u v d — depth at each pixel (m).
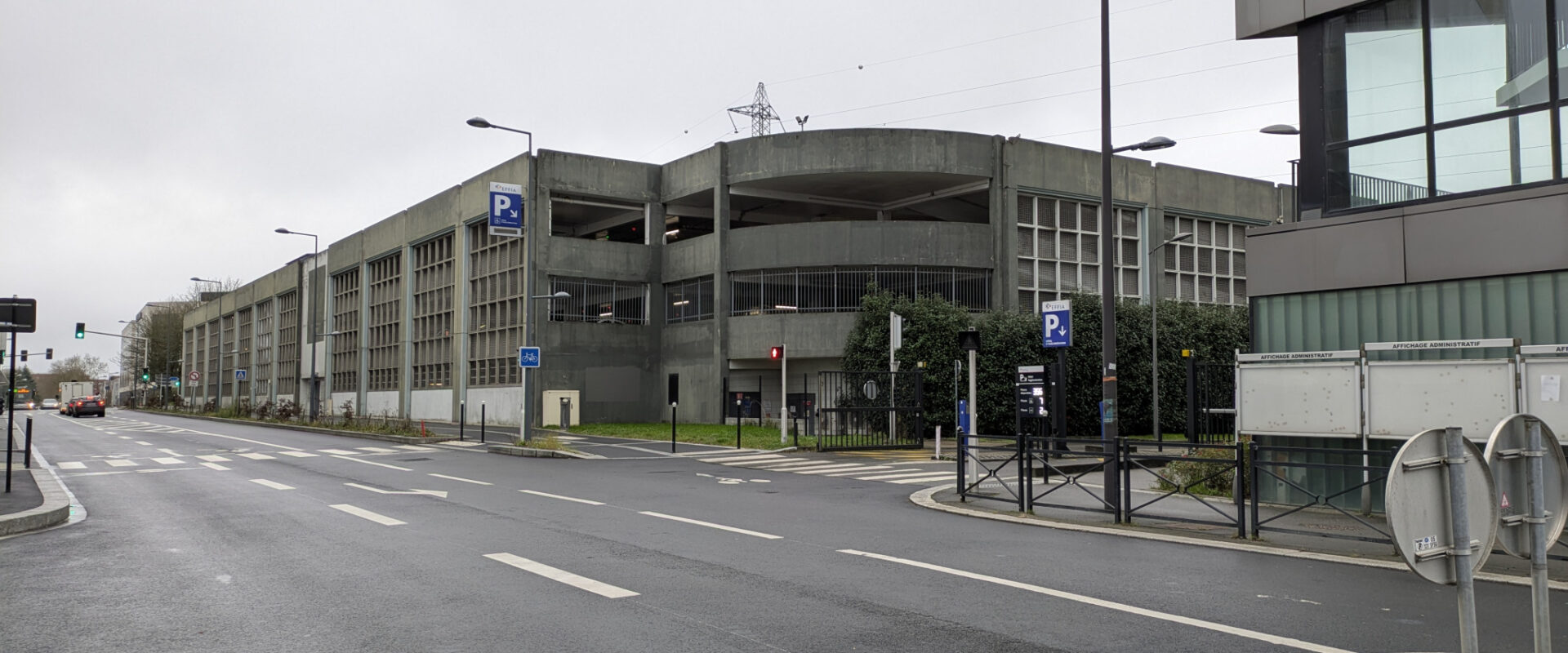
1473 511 4.18
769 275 39.62
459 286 48.44
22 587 7.88
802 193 43.34
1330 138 13.24
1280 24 13.70
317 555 9.34
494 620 6.66
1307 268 13.09
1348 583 8.10
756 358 39.41
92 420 56.94
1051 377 26.31
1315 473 12.76
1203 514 12.65
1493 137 11.72
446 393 49.41
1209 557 9.39
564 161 42.31
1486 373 10.62
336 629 6.41
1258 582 8.11
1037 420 26.27
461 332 47.97
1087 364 35.97
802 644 6.04
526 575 8.26
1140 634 6.30
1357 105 12.97
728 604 7.16
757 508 13.57
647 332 43.91
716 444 29.02
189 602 7.26
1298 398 12.37
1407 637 6.28
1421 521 4.04
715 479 18.41
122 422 52.22
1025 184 40.00
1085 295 37.16
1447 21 12.16
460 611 6.94
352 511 12.88
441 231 50.25
